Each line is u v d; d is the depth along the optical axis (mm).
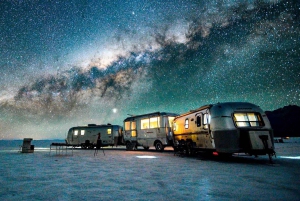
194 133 12250
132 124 20359
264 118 9594
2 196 4391
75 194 4492
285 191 4551
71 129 26766
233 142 9125
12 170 7926
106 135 24109
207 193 4441
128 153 16578
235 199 4004
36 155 15297
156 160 10945
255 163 9219
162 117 16969
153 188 4930
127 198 4156
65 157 13422
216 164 9086
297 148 19422
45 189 4961
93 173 7102
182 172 7090
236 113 9672
